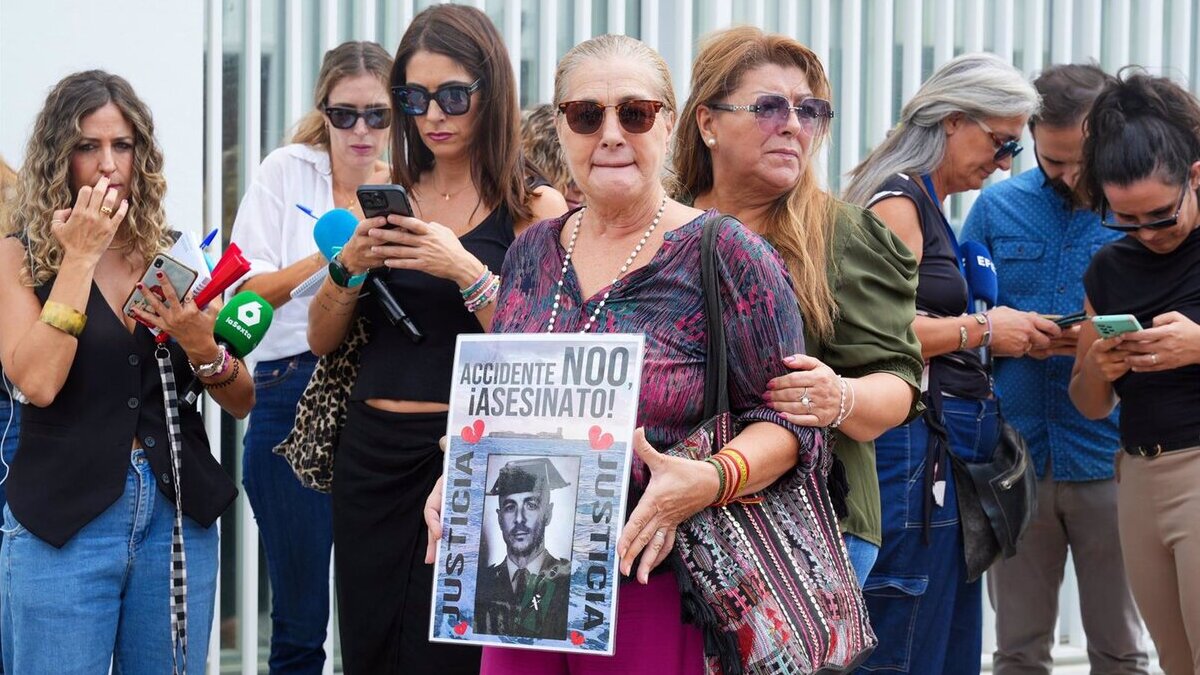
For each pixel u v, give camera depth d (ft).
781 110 10.86
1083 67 16.37
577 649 8.55
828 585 9.11
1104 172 13.94
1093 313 15.17
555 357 8.91
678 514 8.63
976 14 19.88
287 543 14.97
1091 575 16.48
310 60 17.06
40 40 14.98
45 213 11.96
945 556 12.96
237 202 16.71
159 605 11.93
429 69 12.12
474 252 12.23
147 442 11.91
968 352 13.62
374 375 12.03
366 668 12.09
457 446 9.07
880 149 14.05
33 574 11.51
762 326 9.05
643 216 9.38
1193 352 13.70
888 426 10.47
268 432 14.93
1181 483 14.05
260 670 17.20
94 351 11.79
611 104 9.20
